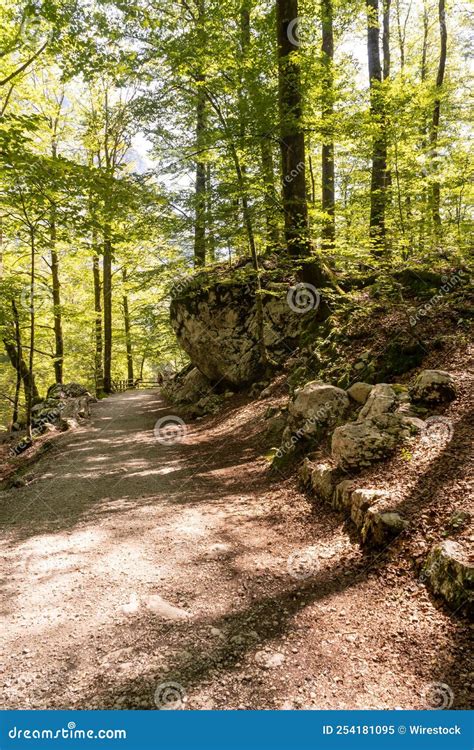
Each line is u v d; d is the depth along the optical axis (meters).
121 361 32.75
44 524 6.83
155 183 9.90
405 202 11.91
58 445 11.95
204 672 3.52
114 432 13.20
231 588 4.65
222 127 9.94
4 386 22.50
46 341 21.45
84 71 8.70
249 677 3.43
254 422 10.59
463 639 3.32
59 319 18.70
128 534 6.20
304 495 6.50
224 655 3.69
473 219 11.98
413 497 4.79
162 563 5.29
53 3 7.94
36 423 15.06
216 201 10.24
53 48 8.64
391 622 3.71
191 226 10.61
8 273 16.36
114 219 8.95
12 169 7.62
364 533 4.78
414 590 3.94
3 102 13.77
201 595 4.57
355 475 5.76
